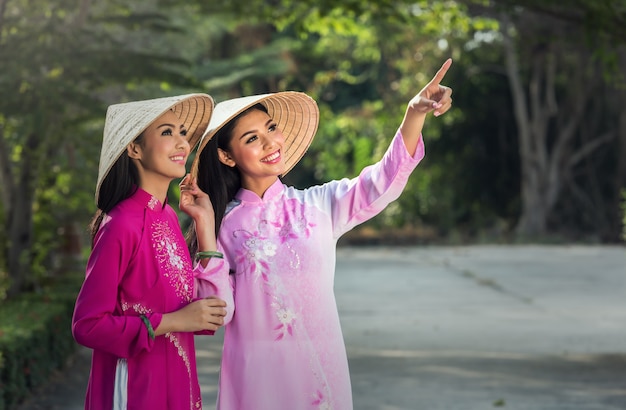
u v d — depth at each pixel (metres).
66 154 15.72
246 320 4.14
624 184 39.41
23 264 13.35
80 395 8.87
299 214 4.23
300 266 4.15
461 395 8.90
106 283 3.69
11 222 13.35
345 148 45.38
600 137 40.06
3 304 11.12
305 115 4.39
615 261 28.11
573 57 39.31
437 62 39.38
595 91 39.78
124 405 3.71
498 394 8.95
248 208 4.26
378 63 44.72
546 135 41.88
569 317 15.44
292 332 4.12
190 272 3.93
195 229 4.27
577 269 25.25
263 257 4.16
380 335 13.46
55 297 12.16
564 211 41.09
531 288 20.41
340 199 4.24
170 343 3.80
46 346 9.48
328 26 17.84
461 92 40.28
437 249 35.81
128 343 3.66
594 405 8.42
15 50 11.31
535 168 39.94
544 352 11.72
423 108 4.03
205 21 30.41
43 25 12.31
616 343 12.46
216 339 13.12
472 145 42.12
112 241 3.72
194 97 3.97
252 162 4.21
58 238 16.02
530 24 28.64
